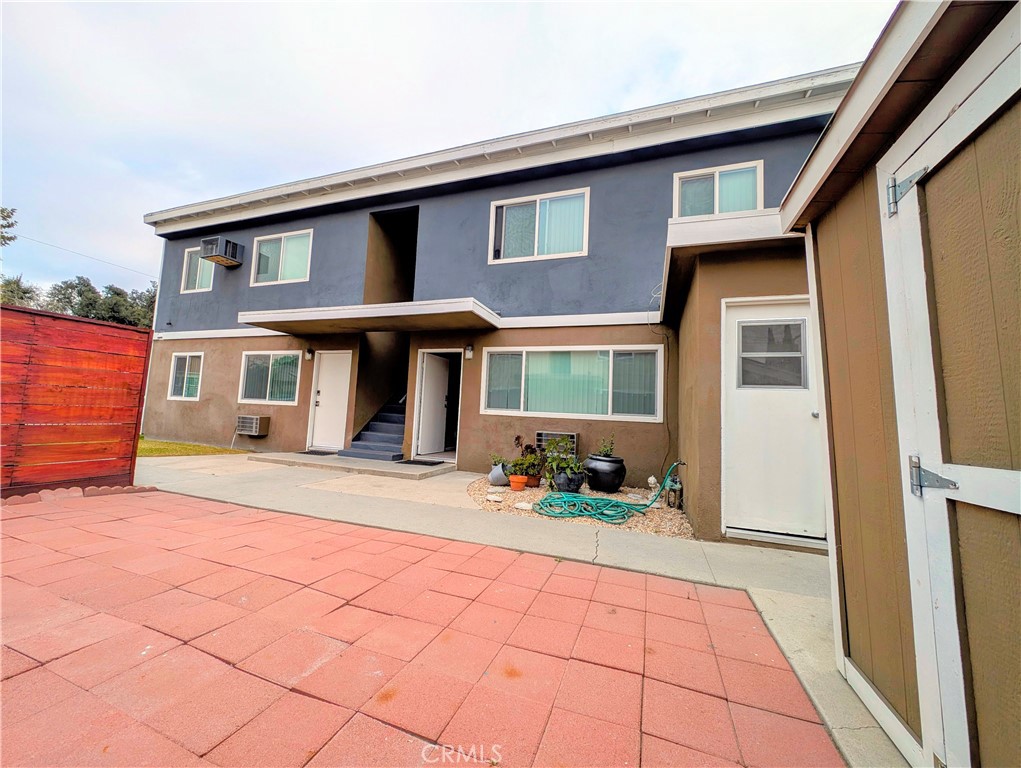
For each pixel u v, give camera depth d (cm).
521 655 208
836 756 152
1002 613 112
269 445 934
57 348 477
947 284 133
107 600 249
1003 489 111
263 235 999
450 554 343
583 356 695
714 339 414
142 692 172
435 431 877
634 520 462
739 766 146
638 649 217
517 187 771
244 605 247
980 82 118
